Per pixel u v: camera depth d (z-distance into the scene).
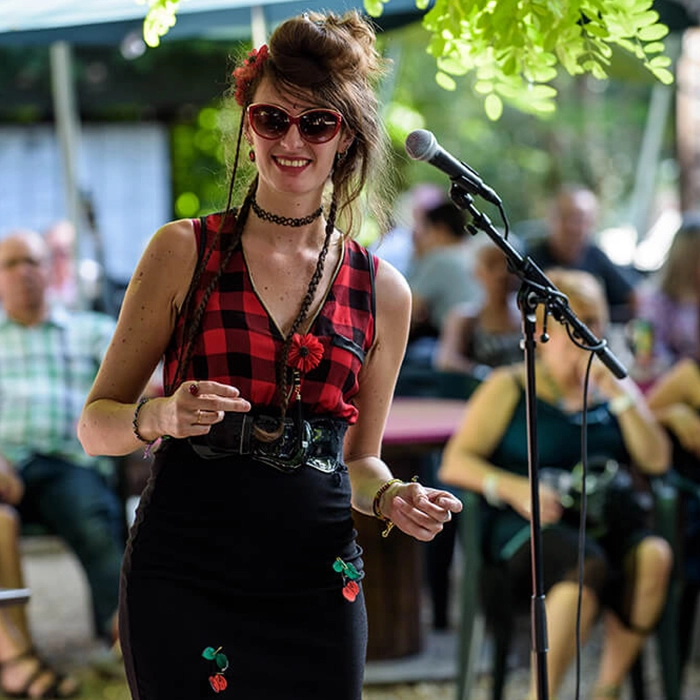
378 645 6.76
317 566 3.23
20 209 12.77
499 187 21.19
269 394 3.19
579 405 5.79
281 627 3.20
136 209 12.90
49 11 5.73
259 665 3.19
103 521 6.75
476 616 5.87
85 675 6.73
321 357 3.21
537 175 21.47
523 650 6.86
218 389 2.92
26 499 6.77
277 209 3.25
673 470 6.48
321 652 3.24
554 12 3.70
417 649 6.89
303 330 3.24
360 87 3.26
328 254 3.33
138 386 3.28
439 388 7.89
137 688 3.21
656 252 14.48
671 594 5.80
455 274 9.96
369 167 3.34
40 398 6.92
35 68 11.62
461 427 5.89
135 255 12.86
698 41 13.16
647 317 7.70
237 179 3.43
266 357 3.19
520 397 5.78
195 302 3.21
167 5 3.81
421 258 10.34
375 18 6.98
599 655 7.02
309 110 3.15
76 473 6.86
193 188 12.95
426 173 18.22
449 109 20.12
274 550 3.17
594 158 21.66
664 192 18.48
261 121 3.16
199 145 12.88
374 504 3.39
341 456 3.31
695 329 7.45
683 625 6.29
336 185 3.36
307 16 3.25
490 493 5.66
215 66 11.21
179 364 3.22
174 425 2.95
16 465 6.80
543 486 5.58
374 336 3.40
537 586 3.66
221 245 3.24
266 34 5.98
